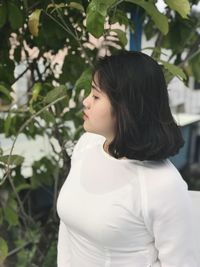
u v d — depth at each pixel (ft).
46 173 6.01
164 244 2.97
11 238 6.21
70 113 5.43
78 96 5.25
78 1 4.30
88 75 4.00
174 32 5.25
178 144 3.04
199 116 8.52
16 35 5.22
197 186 7.43
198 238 3.80
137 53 3.03
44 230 6.08
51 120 4.67
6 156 4.48
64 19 4.54
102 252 3.20
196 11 5.21
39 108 4.85
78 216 3.20
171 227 2.90
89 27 3.54
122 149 3.02
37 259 6.08
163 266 3.04
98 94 3.07
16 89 5.59
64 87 4.42
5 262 5.95
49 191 6.41
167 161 3.10
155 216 2.91
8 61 5.18
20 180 5.87
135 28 5.05
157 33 5.45
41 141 6.94
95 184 3.17
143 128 2.94
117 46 5.21
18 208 6.01
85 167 3.30
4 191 5.60
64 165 5.45
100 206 3.07
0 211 5.49
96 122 3.10
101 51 5.21
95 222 3.07
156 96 2.95
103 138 3.41
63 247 3.79
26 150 6.68
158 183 2.91
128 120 2.91
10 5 4.30
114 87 2.93
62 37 4.89
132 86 2.89
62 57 5.46
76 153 3.65
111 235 3.05
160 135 2.94
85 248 3.33
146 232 3.06
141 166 3.04
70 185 3.36
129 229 3.01
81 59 5.24
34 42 5.26
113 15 4.11
